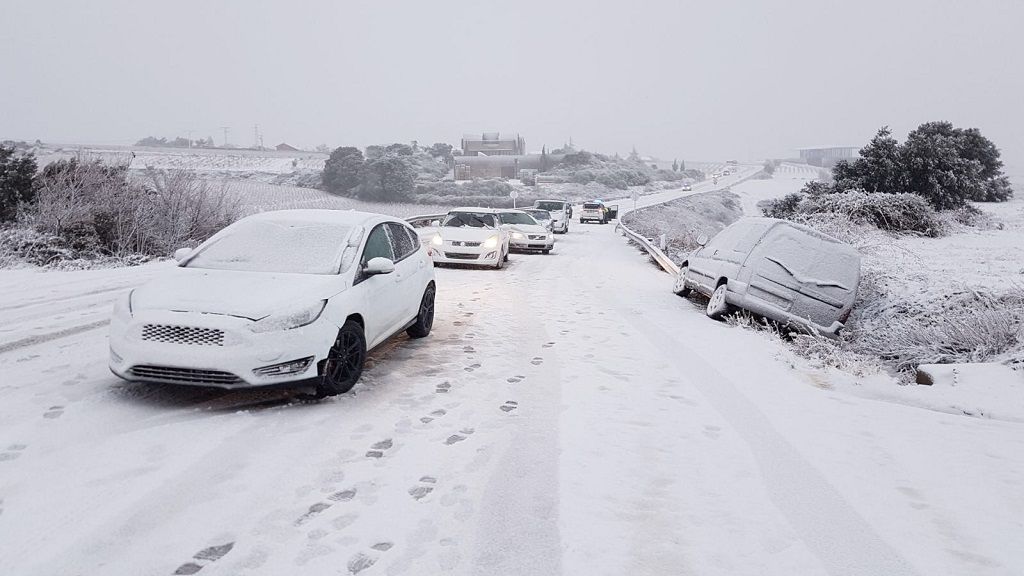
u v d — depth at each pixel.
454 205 74.38
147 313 4.38
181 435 3.96
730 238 10.20
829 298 8.57
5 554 2.58
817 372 6.51
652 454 4.02
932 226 22.78
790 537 3.00
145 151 128.12
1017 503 3.43
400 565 2.62
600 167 132.00
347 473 3.53
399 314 6.32
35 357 5.64
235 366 4.24
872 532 3.06
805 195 31.77
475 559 2.70
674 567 2.70
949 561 2.80
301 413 4.48
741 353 7.06
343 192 78.25
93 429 3.98
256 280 4.94
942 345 7.45
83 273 11.67
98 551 2.63
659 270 17.02
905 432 4.61
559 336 7.62
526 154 141.50
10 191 13.86
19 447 3.65
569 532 2.97
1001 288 9.66
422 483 3.44
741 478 3.69
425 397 4.99
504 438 4.18
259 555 2.66
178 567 2.54
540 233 20.34
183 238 15.37
